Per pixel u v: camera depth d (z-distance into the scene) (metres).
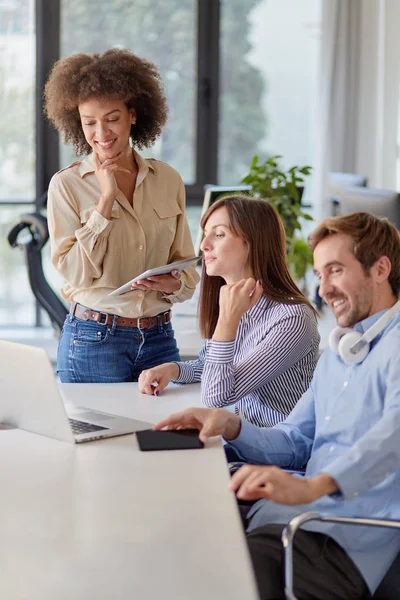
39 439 2.33
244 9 7.77
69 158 7.78
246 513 2.36
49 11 7.55
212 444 2.28
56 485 1.95
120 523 1.72
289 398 2.74
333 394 2.28
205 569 1.50
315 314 2.80
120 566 1.52
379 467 1.90
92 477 2.01
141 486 1.95
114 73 3.16
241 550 1.58
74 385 3.04
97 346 3.21
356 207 4.41
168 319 3.32
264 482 1.85
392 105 7.62
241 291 2.64
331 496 1.89
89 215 3.19
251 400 2.78
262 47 7.82
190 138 7.89
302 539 2.02
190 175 7.94
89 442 2.30
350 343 2.16
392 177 7.74
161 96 3.39
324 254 2.18
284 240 2.83
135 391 2.95
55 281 7.82
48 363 2.24
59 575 1.48
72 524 1.71
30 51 7.64
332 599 1.98
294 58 7.85
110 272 3.20
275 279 2.79
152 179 3.34
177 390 2.96
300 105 7.91
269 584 1.96
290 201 4.77
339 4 7.50
